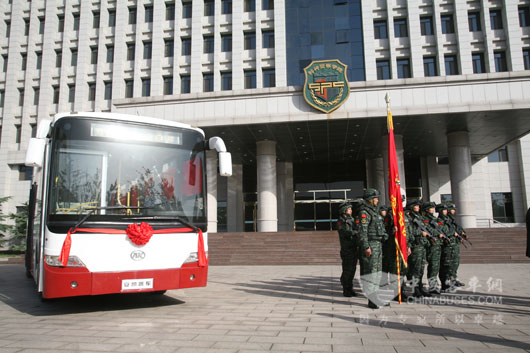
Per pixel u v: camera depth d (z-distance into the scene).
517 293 7.37
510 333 4.40
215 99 20.38
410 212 7.32
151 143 6.32
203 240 6.37
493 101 18.06
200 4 28.50
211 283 9.51
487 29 25.31
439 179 28.36
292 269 13.53
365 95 19.08
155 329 4.76
